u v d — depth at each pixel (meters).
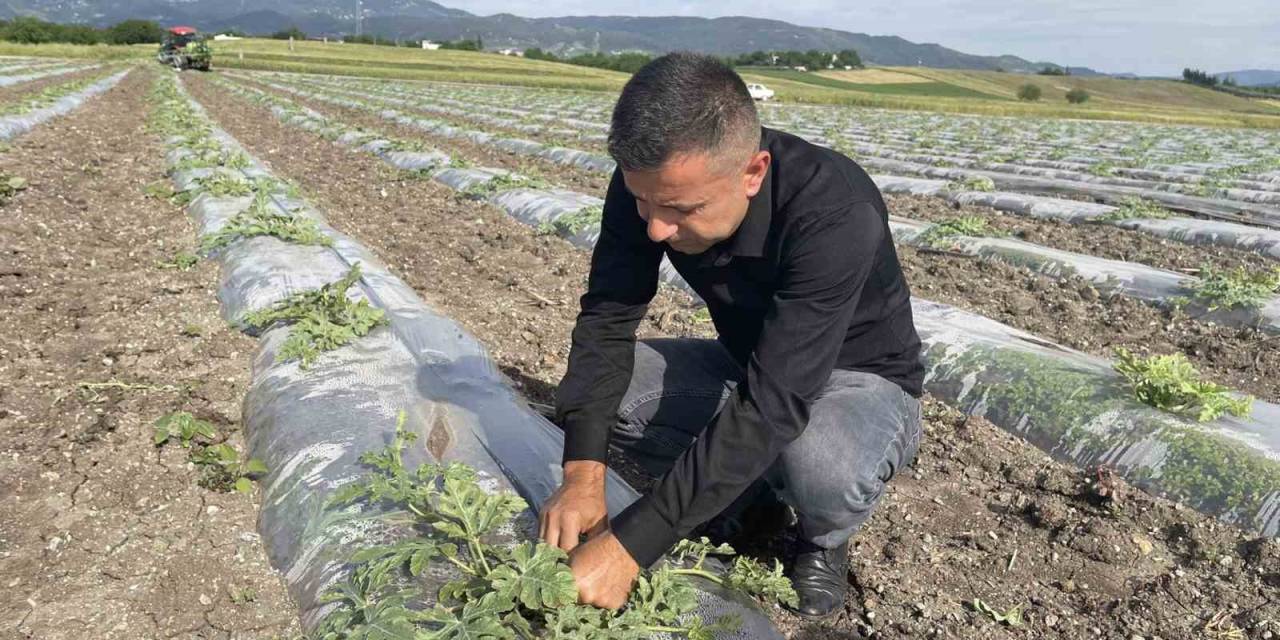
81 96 19.77
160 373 4.09
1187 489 3.53
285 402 3.38
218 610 2.49
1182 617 2.86
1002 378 4.37
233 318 4.71
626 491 2.89
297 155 12.87
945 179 13.59
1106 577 3.07
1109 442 3.83
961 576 3.05
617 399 2.42
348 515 2.57
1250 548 3.20
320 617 2.30
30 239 6.18
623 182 2.36
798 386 2.08
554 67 70.31
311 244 5.71
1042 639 2.74
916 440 2.79
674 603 2.08
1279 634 2.76
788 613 2.76
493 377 3.67
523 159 13.98
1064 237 8.51
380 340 3.95
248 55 61.62
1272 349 5.29
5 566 2.64
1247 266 7.42
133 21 81.75
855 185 2.17
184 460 3.28
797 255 2.10
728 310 2.55
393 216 8.41
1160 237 8.66
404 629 1.90
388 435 3.03
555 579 1.92
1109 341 5.53
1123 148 19.50
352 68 53.09
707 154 1.80
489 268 6.60
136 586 2.59
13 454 3.27
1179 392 3.87
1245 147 21.62
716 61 1.86
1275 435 3.70
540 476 2.81
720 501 2.08
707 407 3.04
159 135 13.02
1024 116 39.75
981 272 7.02
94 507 2.97
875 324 2.57
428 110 25.16
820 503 2.54
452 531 2.20
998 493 3.62
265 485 3.04
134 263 5.94
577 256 7.04
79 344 4.41
